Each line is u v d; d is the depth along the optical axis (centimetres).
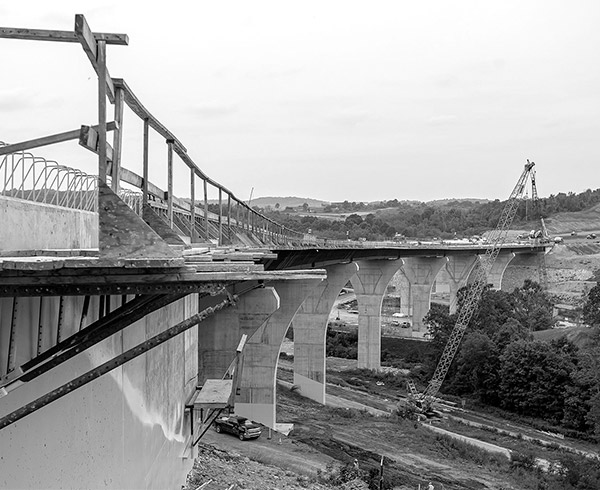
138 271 698
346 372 9531
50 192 1105
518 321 9544
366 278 9738
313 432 5625
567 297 17275
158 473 1989
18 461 937
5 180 944
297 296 4447
